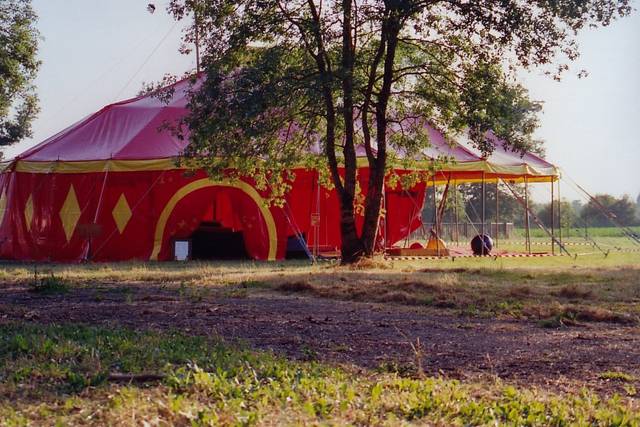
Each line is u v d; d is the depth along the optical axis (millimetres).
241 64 21547
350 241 22344
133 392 6121
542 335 10297
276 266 22562
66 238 26219
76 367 7141
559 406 6332
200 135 20422
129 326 10414
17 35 40188
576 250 35594
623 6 20031
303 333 10203
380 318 11641
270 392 6262
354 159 22219
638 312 12398
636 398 6926
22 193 27016
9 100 42250
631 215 85438
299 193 27422
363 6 20828
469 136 21812
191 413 5535
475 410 6062
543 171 30266
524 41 20484
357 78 21344
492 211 67188
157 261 25375
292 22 20969
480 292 14531
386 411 6016
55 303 13070
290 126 22719
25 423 5332
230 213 29719
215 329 10188
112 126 27859
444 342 9695
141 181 26109
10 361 7410
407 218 30953
